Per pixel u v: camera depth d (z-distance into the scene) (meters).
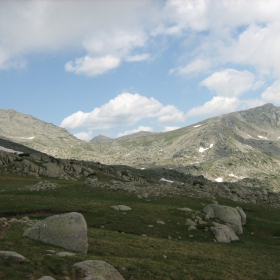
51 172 113.81
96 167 161.38
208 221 57.53
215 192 102.75
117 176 152.38
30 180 97.81
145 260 31.34
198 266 32.50
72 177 117.56
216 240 48.38
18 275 18.73
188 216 59.19
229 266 34.31
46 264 21.91
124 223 50.25
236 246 46.94
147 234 46.53
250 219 68.62
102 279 20.44
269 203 97.75
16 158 128.12
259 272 33.88
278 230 62.38
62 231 29.36
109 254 31.98
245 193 110.25
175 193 87.50
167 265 30.83
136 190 85.31
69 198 66.31
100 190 80.38
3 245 25.64
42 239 28.77
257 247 48.28
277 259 41.34
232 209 61.66
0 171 105.25
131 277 25.47
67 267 21.61
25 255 23.39
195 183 128.88
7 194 68.88
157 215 57.22
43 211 53.25
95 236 38.62
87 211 55.31
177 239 46.16
